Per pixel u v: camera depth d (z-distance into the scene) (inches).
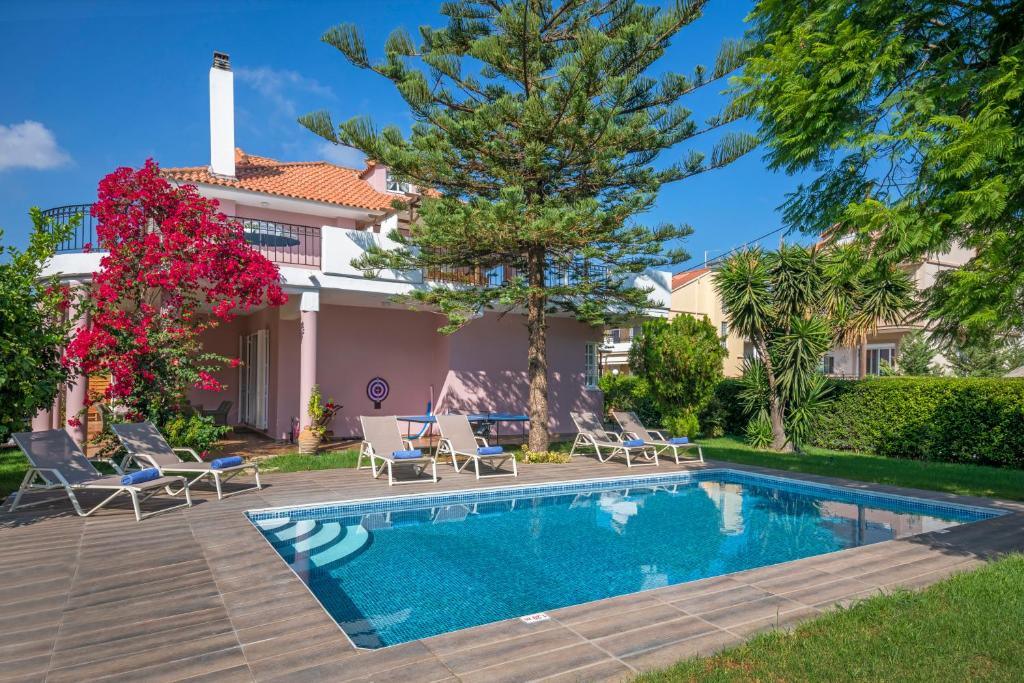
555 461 437.7
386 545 244.4
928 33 216.8
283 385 555.5
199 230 390.0
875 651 123.6
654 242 447.8
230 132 573.6
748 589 165.6
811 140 226.8
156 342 377.7
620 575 208.4
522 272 511.5
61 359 313.9
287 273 459.5
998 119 171.6
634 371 622.8
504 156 423.5
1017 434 436.8
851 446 542.6
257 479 313.3
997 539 221.9
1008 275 176.2
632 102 464.1
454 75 435.5
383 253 460.8
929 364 842.8
